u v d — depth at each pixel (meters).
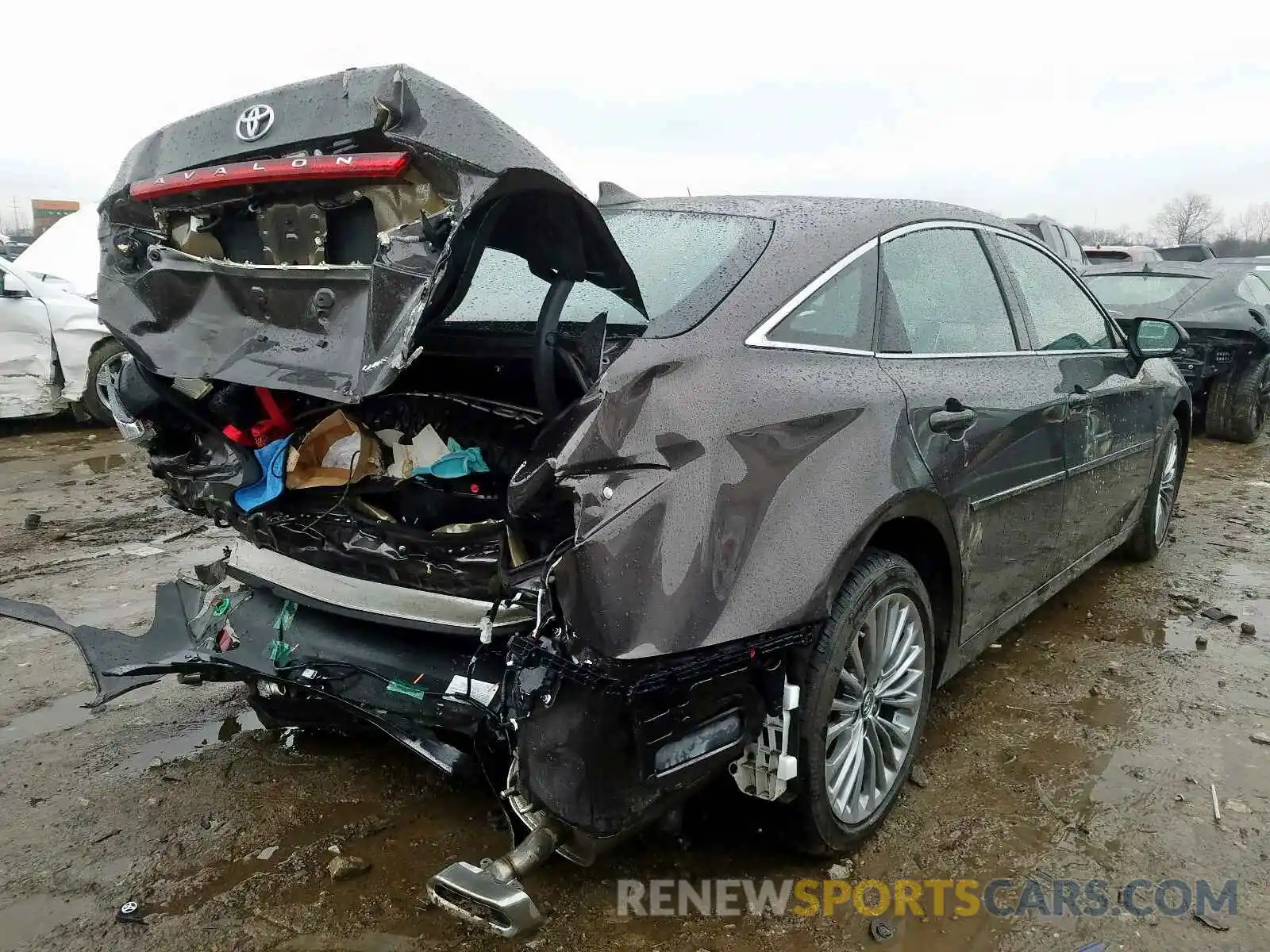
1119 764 3.06
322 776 2.99
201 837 2.67
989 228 3.51
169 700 3.55
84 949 2.23
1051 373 3.50
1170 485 5.18
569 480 2.01
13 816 2.77
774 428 2.22
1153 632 4.18
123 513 6.27
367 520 2.56
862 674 2.52
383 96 2.04
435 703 2.40
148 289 2.46
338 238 2.21
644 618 1.95
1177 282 9.25
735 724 2.17
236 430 2.75
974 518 2.88
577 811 1.99
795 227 2.71
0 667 3.81
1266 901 2.40
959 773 3.01
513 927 1.95
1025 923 2.33
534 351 2.20
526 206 2.08
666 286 2.55
